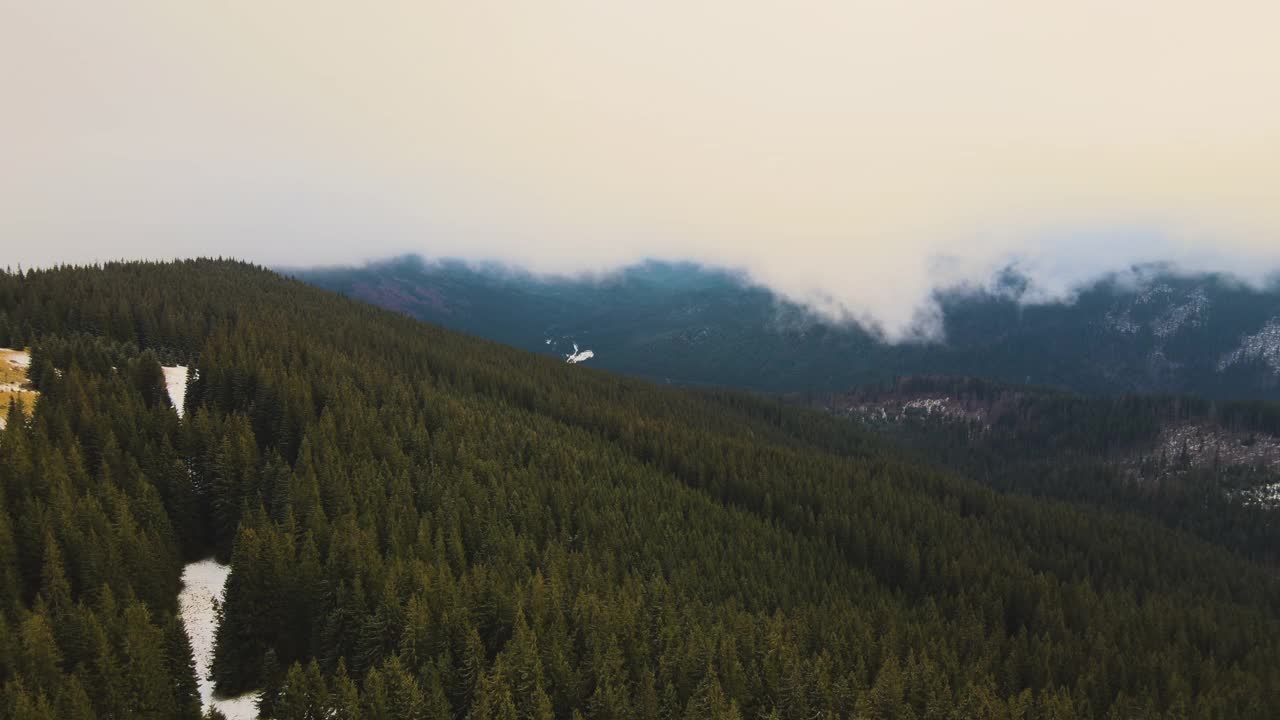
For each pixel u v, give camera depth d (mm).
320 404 103938
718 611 75375
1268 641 100312
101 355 104062
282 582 60062
